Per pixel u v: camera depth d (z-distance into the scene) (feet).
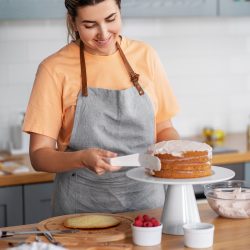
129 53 8.85
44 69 8.51
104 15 7.80
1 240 7.01
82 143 8.63
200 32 14.39
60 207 8.78
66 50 8.69
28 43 13.05
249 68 14.94
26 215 11.18
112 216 7.84
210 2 13.09
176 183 7.02
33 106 8.40
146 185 8.70
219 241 7.04
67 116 8.59
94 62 8.63
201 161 7.32
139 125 8.73
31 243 6.40
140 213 8.20
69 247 6.73
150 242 6.89
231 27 14.67
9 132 13.10
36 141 8.37
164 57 14.12
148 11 12.57
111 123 8.63
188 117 14.49
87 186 8.62
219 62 14.65
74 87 8.52
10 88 13.01
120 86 8.69
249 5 13.50
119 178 8.60
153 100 8.86
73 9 7.93
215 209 7.97
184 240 6.93
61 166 7.78
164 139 8.97
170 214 7.35
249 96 15.02
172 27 14.14
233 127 14.97
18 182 11.00
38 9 11.73
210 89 14.62
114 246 6.75
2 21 12.80
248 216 7.84
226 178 7.25
